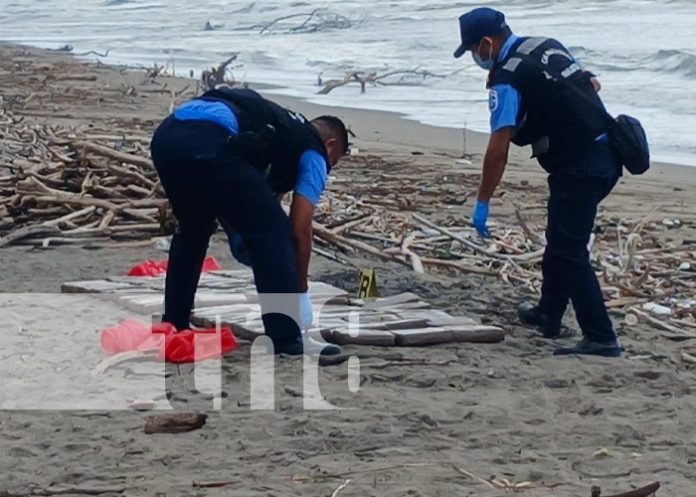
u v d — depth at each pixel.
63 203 10.93
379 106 25.19
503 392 6.35
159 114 22.03
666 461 5.36
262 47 41.88
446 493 4.88
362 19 51.75
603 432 5.73
